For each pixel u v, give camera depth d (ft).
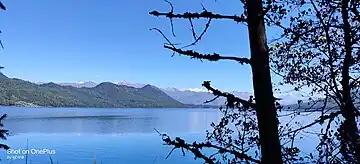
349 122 13.82
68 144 147.54
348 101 14.23
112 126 271.69
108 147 136.46
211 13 9.54
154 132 210.59
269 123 9.07
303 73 16.22
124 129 239.71
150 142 154.81
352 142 13.33
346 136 13.57
